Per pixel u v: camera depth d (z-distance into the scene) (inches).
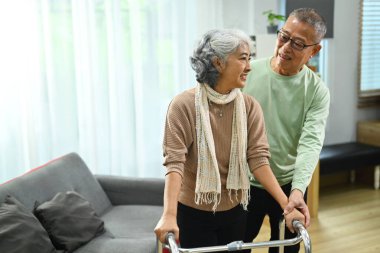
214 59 57.4
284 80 74.9
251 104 63.5
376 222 140.8
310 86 75.4
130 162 146.3
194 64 59.8
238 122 60.5
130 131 144.7
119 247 88.7
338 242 126.6
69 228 89.8
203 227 63.4
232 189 62.4
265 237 128.6
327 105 76.0
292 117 76.0
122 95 142.2
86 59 134.4
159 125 149.5
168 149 58.5
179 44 147.7
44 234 84.3
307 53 70.9
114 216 109.4
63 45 130.8
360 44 179.5
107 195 119.7
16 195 90.3
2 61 122.6
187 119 59.1
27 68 126.6
